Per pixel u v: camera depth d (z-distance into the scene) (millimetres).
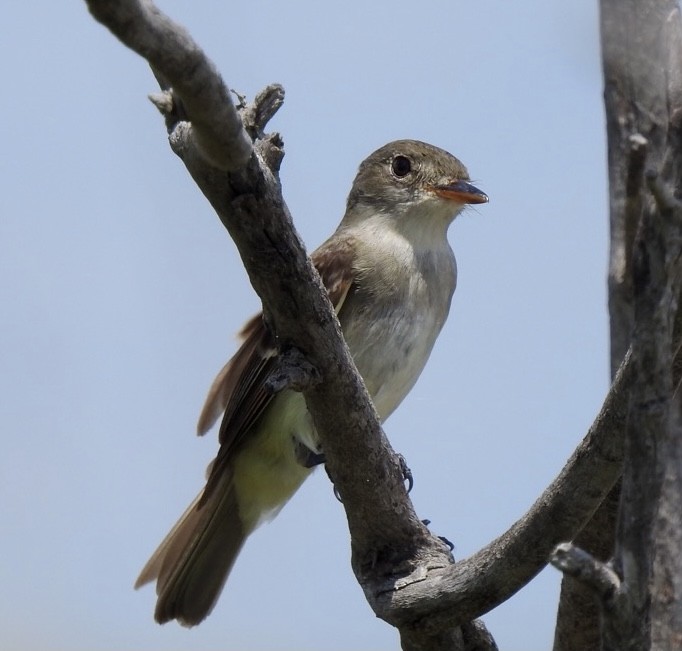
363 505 7434
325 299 6613
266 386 6906
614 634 4922
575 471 5887
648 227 4773
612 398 5488
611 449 5672
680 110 4930
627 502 4898
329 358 6789
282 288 6445
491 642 7496
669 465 5055
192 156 5762
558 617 6773
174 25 4715
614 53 5617
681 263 4812
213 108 5141
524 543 6270
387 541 7512
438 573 7180
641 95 5559
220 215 6117
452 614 6910
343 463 7312
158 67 4863
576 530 6098
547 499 6074
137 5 4512
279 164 6090
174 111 5867
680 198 4859
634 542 4867
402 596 7164
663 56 5562
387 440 7375
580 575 4812
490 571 6566
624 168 5562
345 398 6984
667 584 5016
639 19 5590
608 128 5664
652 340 4805
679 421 5094
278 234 6188
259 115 6031
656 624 5016
